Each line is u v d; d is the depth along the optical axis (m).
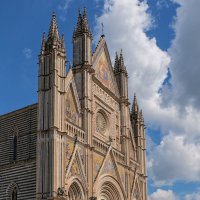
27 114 70.00
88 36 79.44
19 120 70.75
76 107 72.12
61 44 69.06
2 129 72.44
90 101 75.38
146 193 92.62
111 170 78.44
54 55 66.50
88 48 78.56
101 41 85.69
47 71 66.56
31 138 67.31
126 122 89.12
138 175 91.00
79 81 75.94
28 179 62.50
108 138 81.44
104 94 83.50
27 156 66.31
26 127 69.00
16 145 69.19
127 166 85.12
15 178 64.12
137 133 96.44
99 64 83.31
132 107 100.19
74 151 66.81
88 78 76.38
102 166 74.81
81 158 69.00
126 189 83.38
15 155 68.56
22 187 62.69
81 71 76.38
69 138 66.88
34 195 60.72
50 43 68.12
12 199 63.75
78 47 78.88
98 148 75.56
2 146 71.06
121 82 91.44
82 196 67.12
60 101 65.62
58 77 66.44
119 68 92.62
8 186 64.44
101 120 81.12
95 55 82.31
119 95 90.19
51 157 60.81
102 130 80.56
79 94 75.00
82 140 70.69
